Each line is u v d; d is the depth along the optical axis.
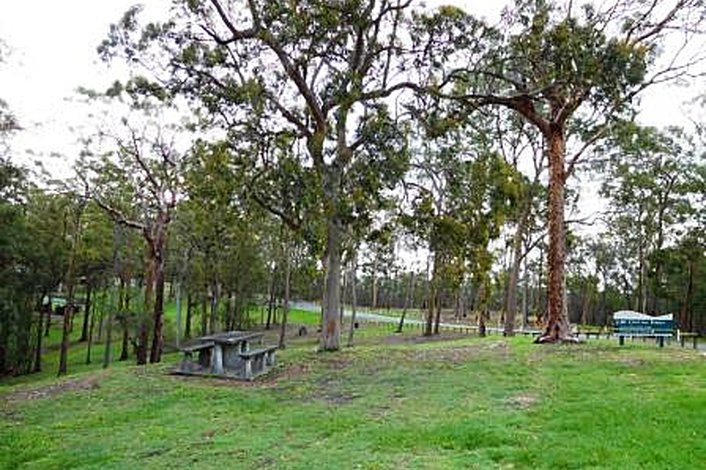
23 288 35.12
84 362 38.31
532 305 63.84
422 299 66.50
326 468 6.91
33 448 9.36
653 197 39.06
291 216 16.86
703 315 46.88
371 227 17.00
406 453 7.29
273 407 10.99
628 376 11.83
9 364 35.91
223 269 38.44
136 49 26.00
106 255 34.81
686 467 6.33
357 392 11.73
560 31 15.27
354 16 16.14
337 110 16.73
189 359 14.99
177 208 29.17
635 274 51.09
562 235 18.02
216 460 7.74
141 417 10.88
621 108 19.61
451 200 17.78
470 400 10.26
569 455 6.79
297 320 57.91
